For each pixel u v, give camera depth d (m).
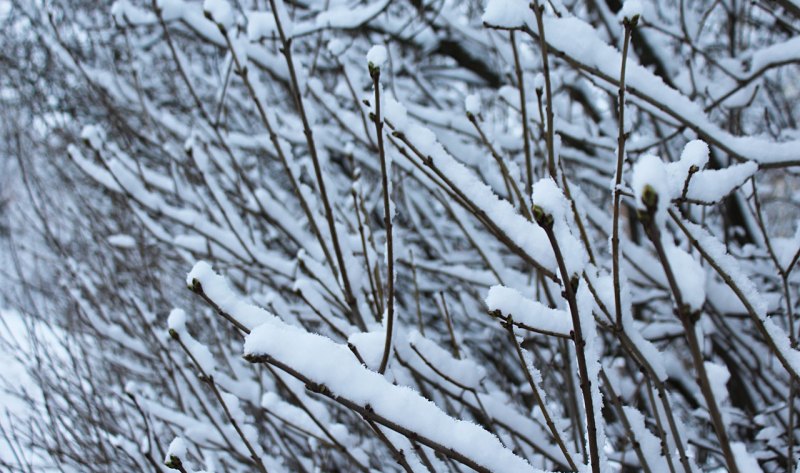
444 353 1.39
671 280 0.67
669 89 1.53
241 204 2.18
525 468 0.93
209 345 3.34
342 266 1.52
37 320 3.14
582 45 1.49
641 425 1.24
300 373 0.89
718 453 2.18
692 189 1.10
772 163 1.51
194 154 2.10
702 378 0.72
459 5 3.99
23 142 4.24
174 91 3.35
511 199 1.53
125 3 2.62
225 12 1.69
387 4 2.58
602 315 1.10
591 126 3.67
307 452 2.53
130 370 3.41
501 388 3.11
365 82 3.54
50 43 3.66
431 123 2.65
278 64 2.52
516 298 0.98
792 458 1.11
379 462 2.20
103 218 3.70
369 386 0.92
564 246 0.82
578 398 1.66
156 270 3.57
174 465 1.05
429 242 2.95
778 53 1.99
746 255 2.59
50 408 2.64
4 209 4.48
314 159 1.47
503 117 3.78
